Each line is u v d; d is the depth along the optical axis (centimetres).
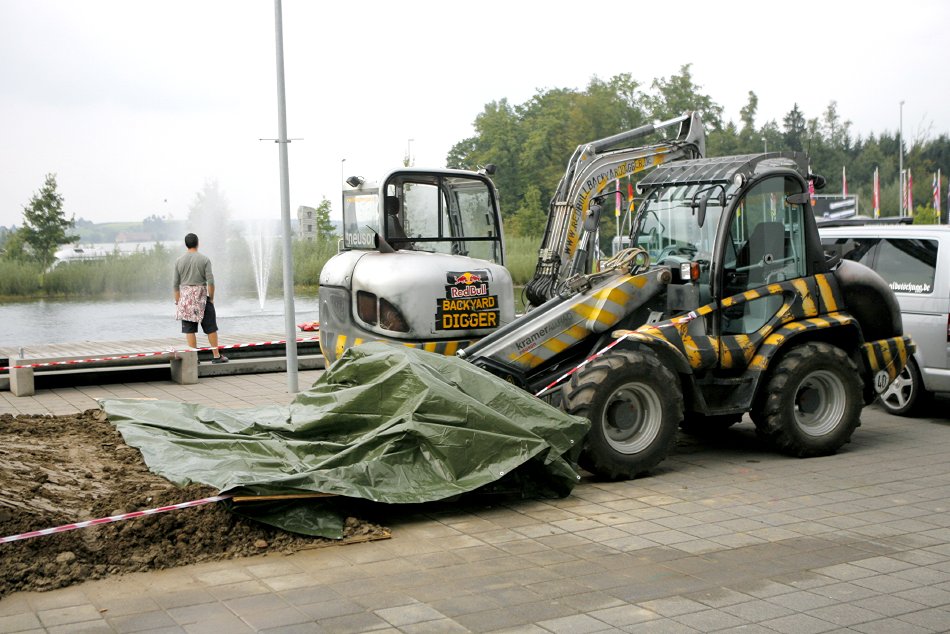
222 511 602
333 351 981
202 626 475
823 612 489
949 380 1006
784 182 868
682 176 880
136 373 1291
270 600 511
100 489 640
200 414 817
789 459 851
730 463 836
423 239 1020
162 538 580
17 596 514
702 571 554
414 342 893
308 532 609
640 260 864
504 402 708
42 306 2622
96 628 473
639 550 594
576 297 835
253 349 1423
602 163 959
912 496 720
